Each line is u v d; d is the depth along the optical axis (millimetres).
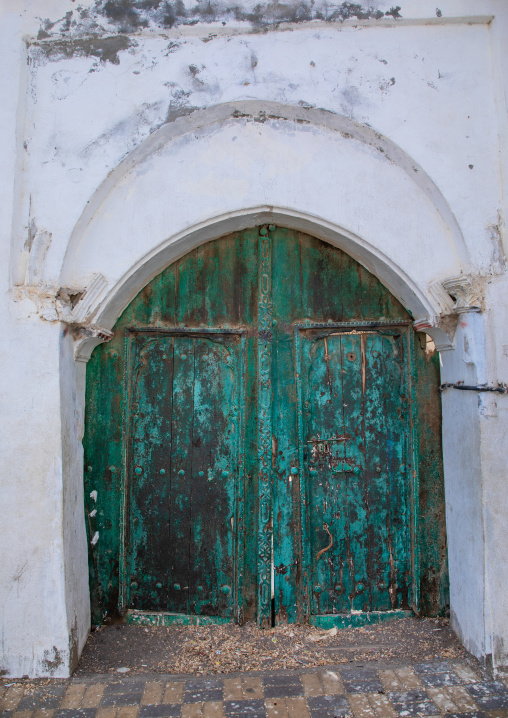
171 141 2996
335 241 3205
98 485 3238
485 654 2732
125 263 2969
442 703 2533
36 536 2754
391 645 3049
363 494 3283
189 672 2850
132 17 2898
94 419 3246
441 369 3234
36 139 2887
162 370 3299
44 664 2734
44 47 2910
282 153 3020
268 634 3160
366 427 3299
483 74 2922
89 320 2969
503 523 2783
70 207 2865
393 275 3070
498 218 2893
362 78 2920
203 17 2891
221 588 3252
